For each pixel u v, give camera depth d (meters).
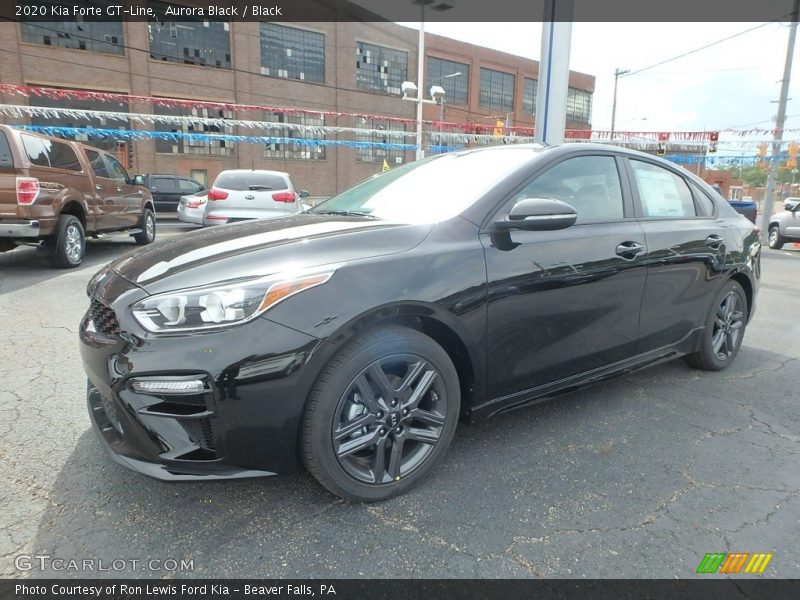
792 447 2.79
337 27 33.62
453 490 2.35
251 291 1.94
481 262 2.40
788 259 11.23
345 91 34.62
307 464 2.09
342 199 3.32
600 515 2.19
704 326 3.66
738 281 3.96
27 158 6.65
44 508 2.17
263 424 1.96
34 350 4.07
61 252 7.29
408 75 38.03
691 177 3.77
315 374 2.00
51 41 25.44
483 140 17.25
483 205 2.55
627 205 3.16
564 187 2.87
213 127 30.11
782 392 3.52
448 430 2.40
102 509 2.17
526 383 2.67
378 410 2.19
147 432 1.95
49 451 2.60
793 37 15.20
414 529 2.09
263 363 1.92
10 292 5.97
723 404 3.31
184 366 1.87
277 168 32.56
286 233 2.42
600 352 2.97
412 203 2.80
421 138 16.89
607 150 3.17
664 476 2.49
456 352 2.44
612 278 2.91
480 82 42.12
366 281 2.10
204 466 1.97
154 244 2.65
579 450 2.72
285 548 1.97
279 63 32.06
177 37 28.53
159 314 1.94
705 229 3.57
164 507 2.19
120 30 26.91
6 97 24.31
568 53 6.29
